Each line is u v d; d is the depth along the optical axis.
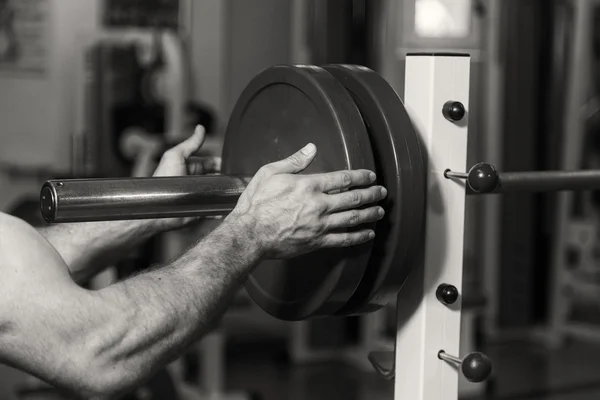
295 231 1.20
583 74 5.22
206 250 1.21
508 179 1.30
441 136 1.30
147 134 3.81
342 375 4.21
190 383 4.05
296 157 1.25
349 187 1.21
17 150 4.19
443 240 1.32
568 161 4.73
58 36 4.15
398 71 4.30
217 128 4.01
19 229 1.15
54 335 1.12
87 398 1.16
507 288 4.87
